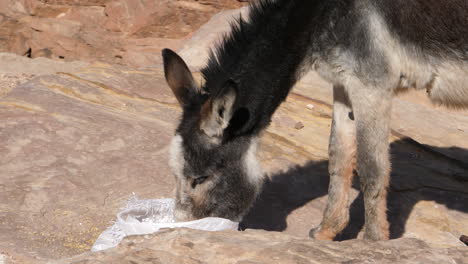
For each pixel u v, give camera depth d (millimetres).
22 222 6254
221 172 6016
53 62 10156
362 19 6062
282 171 6938
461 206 6824
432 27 6090
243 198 6082
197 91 6078
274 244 5598
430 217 6672
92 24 13930
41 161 6738
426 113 8172
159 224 5969
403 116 8078
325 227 6348
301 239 5648
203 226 5969
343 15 6086
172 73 6055
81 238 6195
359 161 6152
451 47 6098
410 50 6117
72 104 7402
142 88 7836
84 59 13031
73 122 7125
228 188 6043
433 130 7922
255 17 6211
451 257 5508
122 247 5621
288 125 7586
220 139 5980
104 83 7801
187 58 10219
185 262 5508
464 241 6469
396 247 5566
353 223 6590
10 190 6477
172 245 5598
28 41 13695
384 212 6191
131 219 6055
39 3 14164
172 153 5980
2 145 6828
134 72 8125
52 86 7688
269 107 6148
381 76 6086
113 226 6055
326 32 6125
